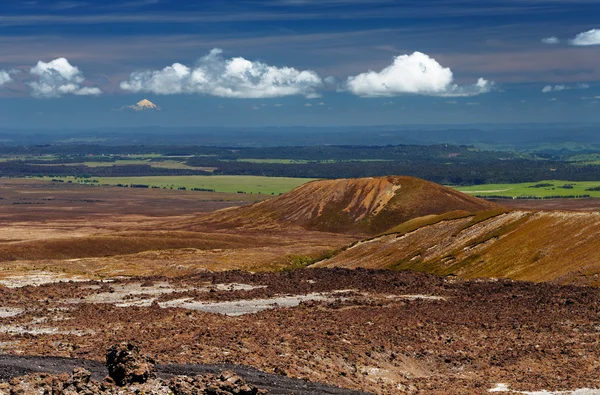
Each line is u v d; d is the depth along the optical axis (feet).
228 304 284.82
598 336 222.07
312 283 349.20
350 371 173.47
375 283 345.10
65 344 180.55
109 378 125.90
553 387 168.96
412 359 194.59
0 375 133.69
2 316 246.27
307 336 206.69
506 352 205.26
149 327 215.10
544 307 269.85
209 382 125.49
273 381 147.13
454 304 283.59
